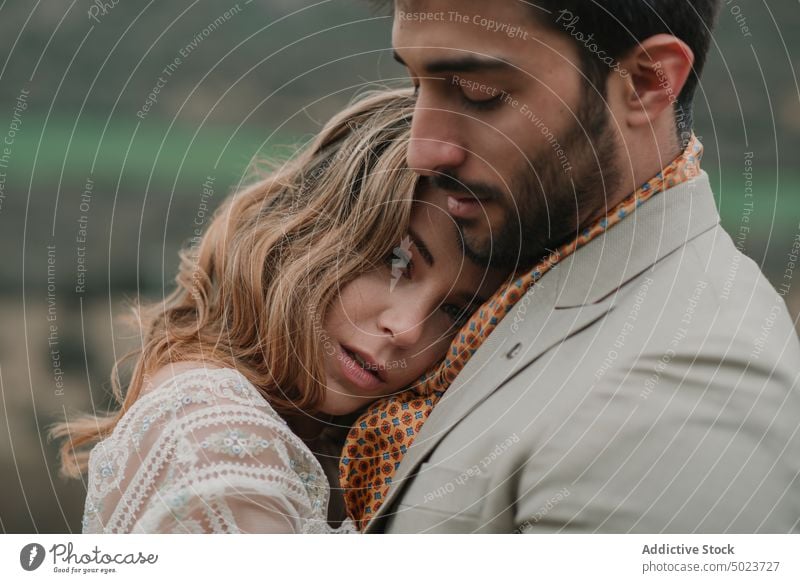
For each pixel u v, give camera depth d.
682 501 0.90
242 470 1.03
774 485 0.91
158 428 1.08
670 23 0.94
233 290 1.18
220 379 1.10
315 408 1.16
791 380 0.96
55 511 3.06
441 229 1.09
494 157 0.99
